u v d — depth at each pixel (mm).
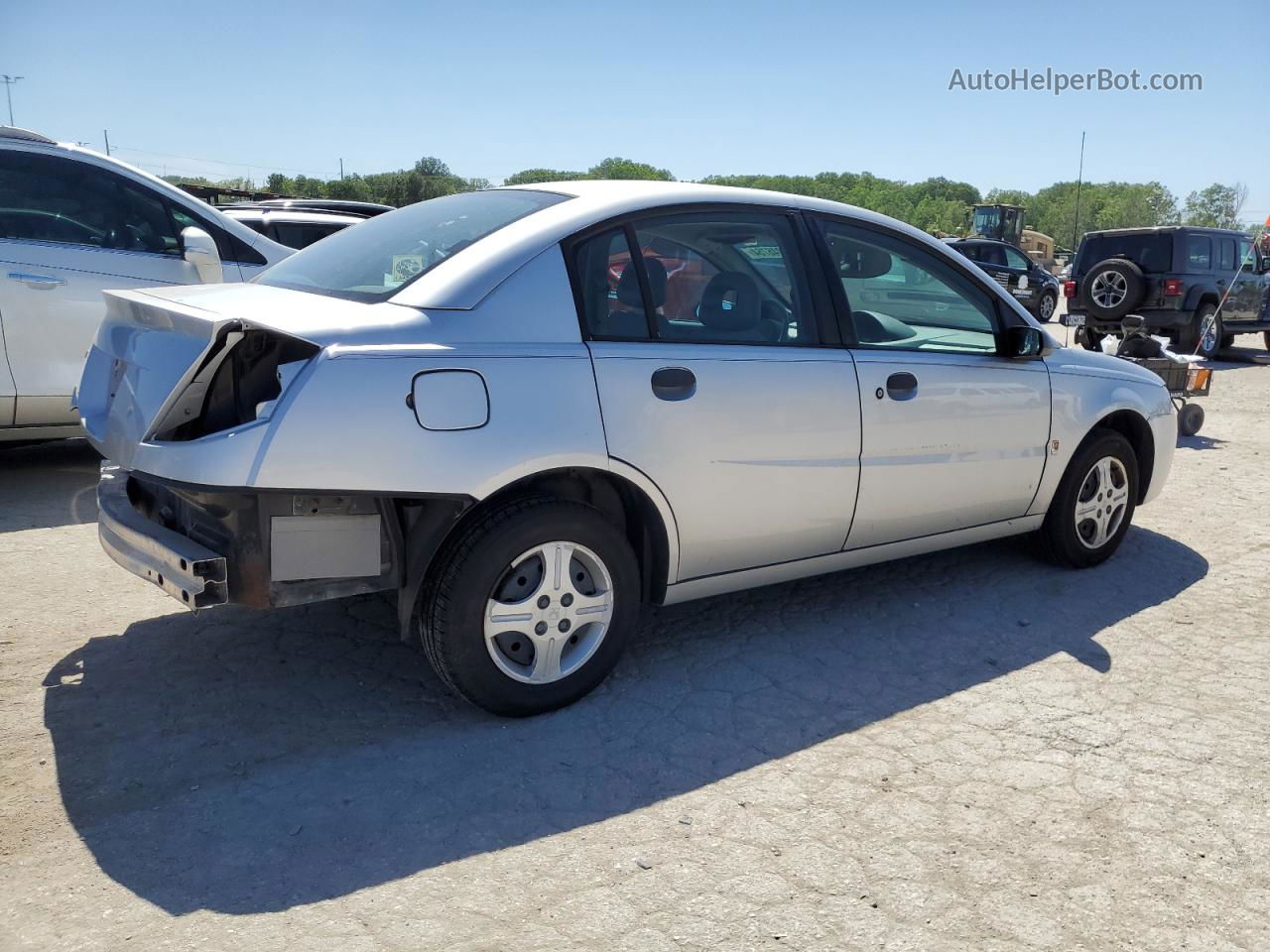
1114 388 5051
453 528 3240
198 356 2988
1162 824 2943
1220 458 8273
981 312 4574
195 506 3201
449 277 3279
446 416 3084
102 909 2455
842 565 4223
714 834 2840
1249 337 21875
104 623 4172
